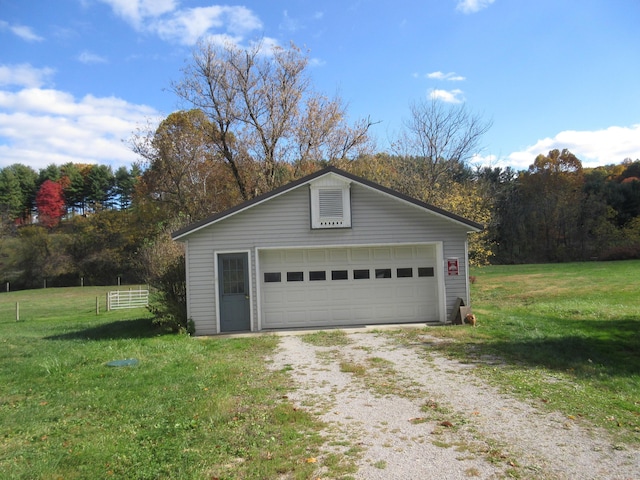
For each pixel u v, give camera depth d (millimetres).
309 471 4082
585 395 6230
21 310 28844
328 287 13852
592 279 26344
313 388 6914
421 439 4750
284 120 26906
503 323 12844
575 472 3936
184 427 5332
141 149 31297
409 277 14086
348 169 27391
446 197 23656
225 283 13273
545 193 51719
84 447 4809
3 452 4750
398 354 9227
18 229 53062
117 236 49812
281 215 13430
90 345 11023
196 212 30062
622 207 49531
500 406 5777
